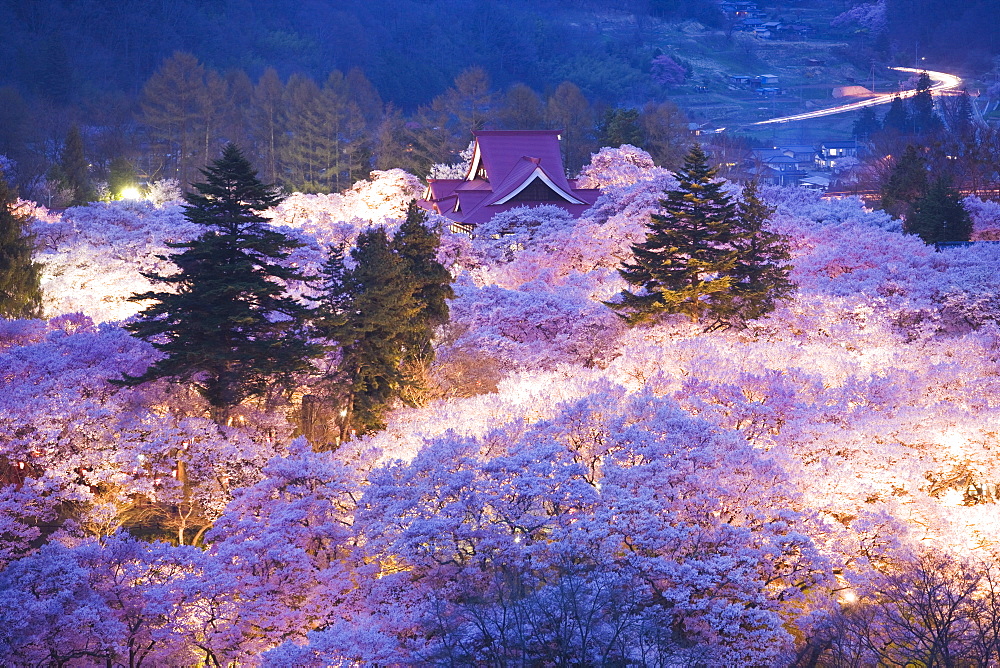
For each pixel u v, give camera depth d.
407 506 30.41
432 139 140.62
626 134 128.12
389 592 28.91
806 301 52.03
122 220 68.50
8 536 35.16
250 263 41.44
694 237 52.22
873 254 58.69
